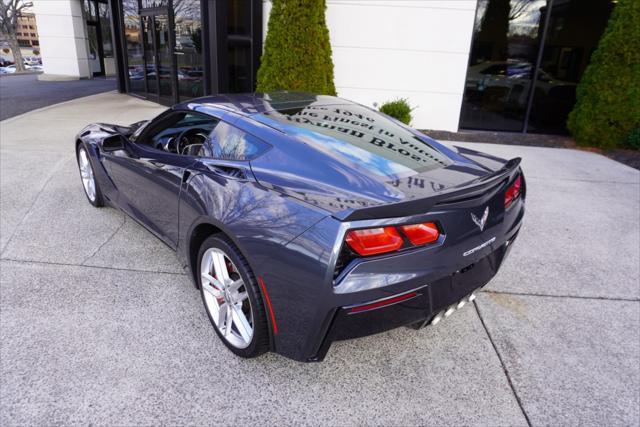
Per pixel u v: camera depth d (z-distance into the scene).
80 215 4.15
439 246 1.94
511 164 2.44
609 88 7.79
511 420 2.04
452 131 9.15
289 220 1.95
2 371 2.18
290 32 7.53
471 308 2.95
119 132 3.91
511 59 9.09
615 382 2.31
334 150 2.31
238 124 2.54
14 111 9.86
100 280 3.06
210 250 2.38
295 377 2.25
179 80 10.40
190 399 2.07
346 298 1.82
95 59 21.36
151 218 3.16
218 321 2.41
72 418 1.93
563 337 2.68
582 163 7.12
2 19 33.97
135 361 2.30
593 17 8.84
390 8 8.40
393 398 2.14
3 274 3.09
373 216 1.79
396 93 8.90
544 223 4.50
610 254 3.84
